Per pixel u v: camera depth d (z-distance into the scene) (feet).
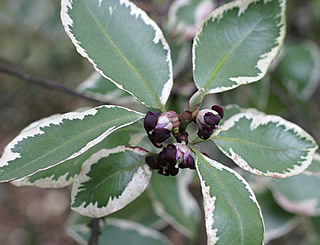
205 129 0.58
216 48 0.64
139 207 0.98
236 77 0.63
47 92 2.30
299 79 1.10
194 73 0.63
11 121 2.26
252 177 0.94
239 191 0.57
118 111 0.58
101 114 0.57
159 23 0.88
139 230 0.92
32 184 0.62
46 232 2.24
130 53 0.62
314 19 1.46
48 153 0.55
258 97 0.96
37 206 2.35
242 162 0.62
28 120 2.29
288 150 0.62
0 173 0.54
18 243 2.16
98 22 0.62
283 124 0.63
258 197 0.92
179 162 0.57
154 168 0.62
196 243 0.97
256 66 0.64
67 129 0.56
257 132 0.63
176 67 0.90
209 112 0.58
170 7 0.93
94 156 0.62
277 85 1.10
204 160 0.58
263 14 0.64
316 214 0.87
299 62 1.11
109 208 0.62
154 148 0.79
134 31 0.63
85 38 0.60
